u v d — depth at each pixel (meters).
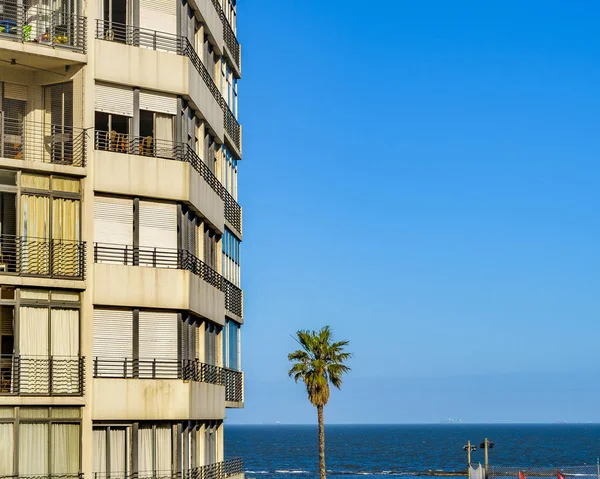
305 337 69.19
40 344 34.16
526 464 181.88
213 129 43.19
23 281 33.84
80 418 34.53
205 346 41.47
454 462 193.12
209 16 43.19
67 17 36.16
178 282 36.94
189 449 38.06
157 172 37.09
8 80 36.22
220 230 44.19
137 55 37.19
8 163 34.22
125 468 35.34
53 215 34.97
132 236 36.62
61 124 36.28
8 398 33.12
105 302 35.44
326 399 68.62
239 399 49.25
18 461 33.28
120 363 35.72
